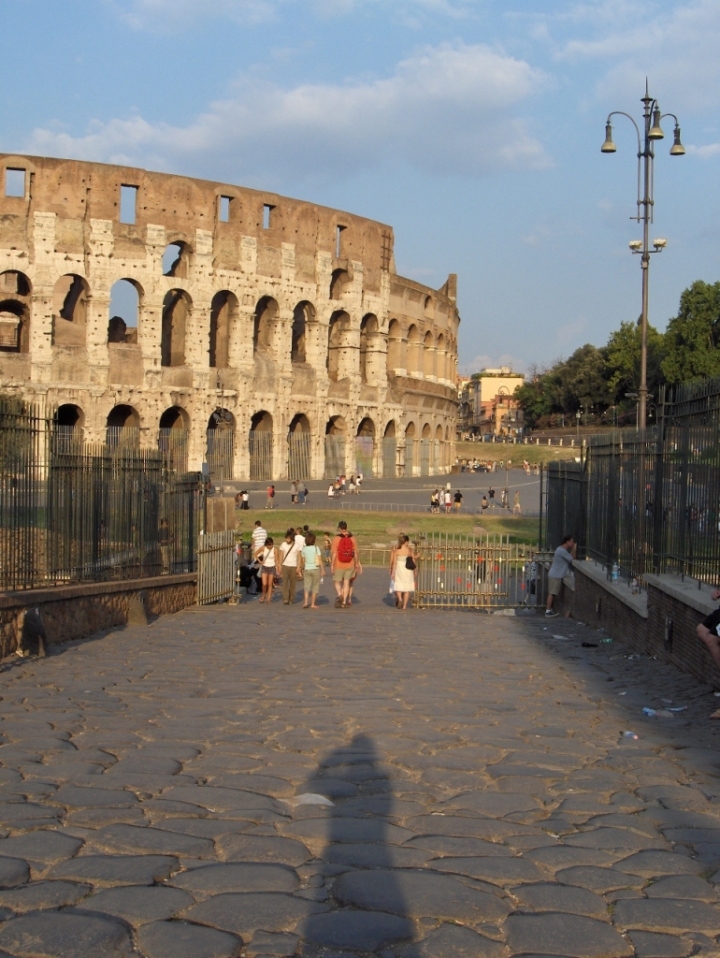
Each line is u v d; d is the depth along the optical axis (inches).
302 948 264.8
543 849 340.5
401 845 341.1
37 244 3513.8
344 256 4394.7
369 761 457.7
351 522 2930.6
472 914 286.5
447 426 5570.9
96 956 256.8
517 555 1598.2
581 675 776.3
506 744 498.3
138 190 3686.0
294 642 976.3
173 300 4040.4
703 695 670.5
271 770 438.3
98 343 3607.3
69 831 347.6
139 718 556.1
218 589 1499.8
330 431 4453.7
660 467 916.0
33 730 512.7
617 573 1127.6
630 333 7450.8
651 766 458.6
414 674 762.8
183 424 3855.8
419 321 5012.3
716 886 312.0
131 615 1120.8
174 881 304.7
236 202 3927.2
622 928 282.4
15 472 895.1
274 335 4109.3
